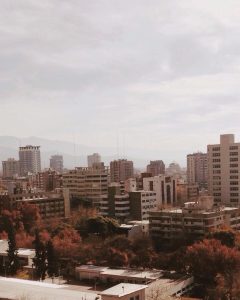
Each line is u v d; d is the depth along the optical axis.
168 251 176.88
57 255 167.50
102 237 199.12
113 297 102.06
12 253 161.75
